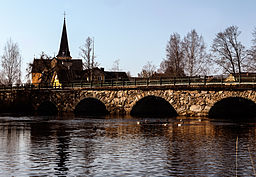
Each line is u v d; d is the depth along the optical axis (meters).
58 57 140.62
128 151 25.22
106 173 19.23
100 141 29.84
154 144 28.31
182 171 19.64
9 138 31.56
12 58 93.50
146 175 18.86
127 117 55.91
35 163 21.44
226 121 47.66
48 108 75.94
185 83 53.62
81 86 65.56
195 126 41.38
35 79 109.00
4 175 18.83
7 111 73.12
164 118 52.66
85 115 61.31
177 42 83.25
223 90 50.19
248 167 20.59
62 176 18.69
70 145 27.75
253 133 34.94
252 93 47.91
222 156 23.50
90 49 86.56
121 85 60.44
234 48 74.25
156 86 55.66
